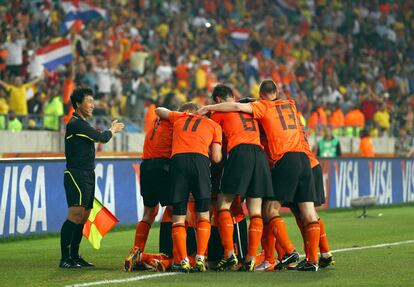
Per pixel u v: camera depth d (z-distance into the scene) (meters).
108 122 69.00
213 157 30.48
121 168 48.16
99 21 87.19
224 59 96.06
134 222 49.03
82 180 31.61
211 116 31.28
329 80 102.50
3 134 60.75
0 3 79.00
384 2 127.06
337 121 88.00
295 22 116.75
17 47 72.50
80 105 31.95
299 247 38.75
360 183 66.56
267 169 30.33
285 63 101.88
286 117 30.95
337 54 114.50
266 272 29.77
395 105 109.00
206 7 106.62
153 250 38.47
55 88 70.69
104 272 29.97
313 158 32.19
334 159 63.59
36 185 42.94
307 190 30.52
